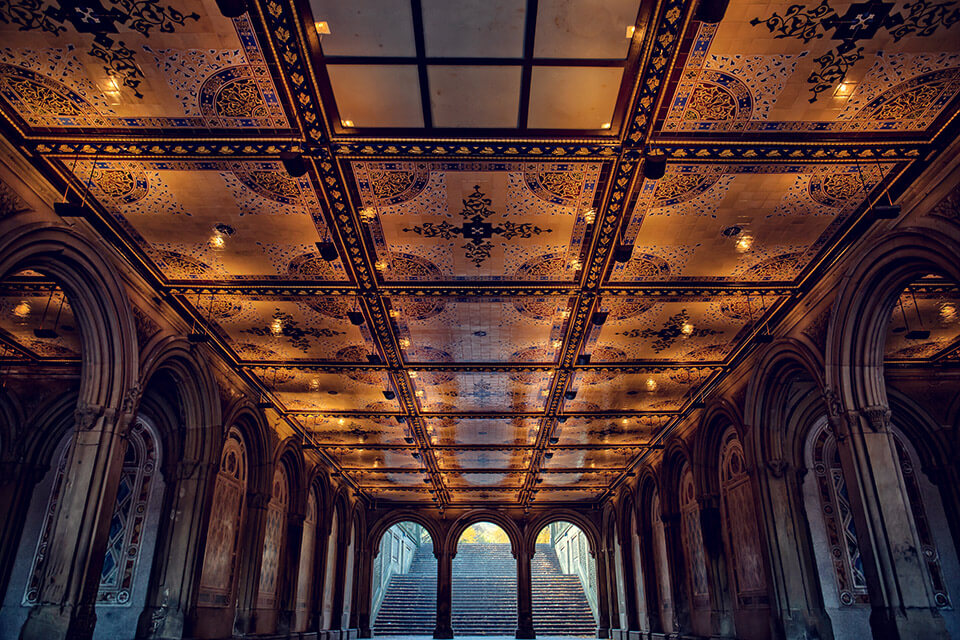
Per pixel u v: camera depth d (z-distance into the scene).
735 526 12.85
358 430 16.02
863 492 7.86
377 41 5.13
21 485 11.41
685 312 9.75
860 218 7.42
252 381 12.59
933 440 11.84
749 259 8.34
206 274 8.70
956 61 5.34
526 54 5.25
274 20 4.92
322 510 19.25
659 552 18.50
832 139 6.20
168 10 4.83
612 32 5.04
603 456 18.64
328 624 20.41
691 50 5.20
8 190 6.27
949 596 10.98
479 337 10.71
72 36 5.11
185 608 10.00
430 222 7.55
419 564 34.34
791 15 4.86
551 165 6.56
